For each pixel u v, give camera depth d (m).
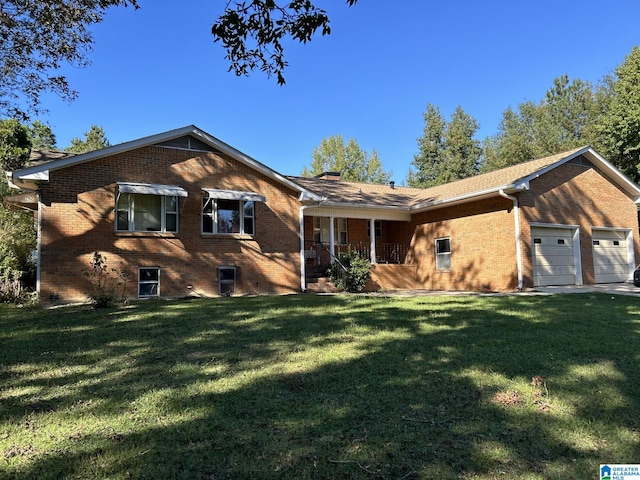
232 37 5.91
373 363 5.06
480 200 15.86
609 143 25.14
